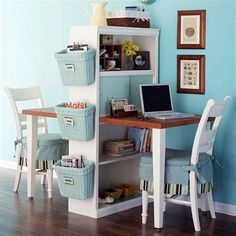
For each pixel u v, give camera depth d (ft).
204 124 14.83
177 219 16.08
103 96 16.56
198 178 15.16
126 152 17.25
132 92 17.84
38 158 17.78
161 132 14.87
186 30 17.07
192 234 14.93
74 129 15.97
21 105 21.72
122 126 17.79
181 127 17.49
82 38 15.92
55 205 17.16
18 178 18.58
